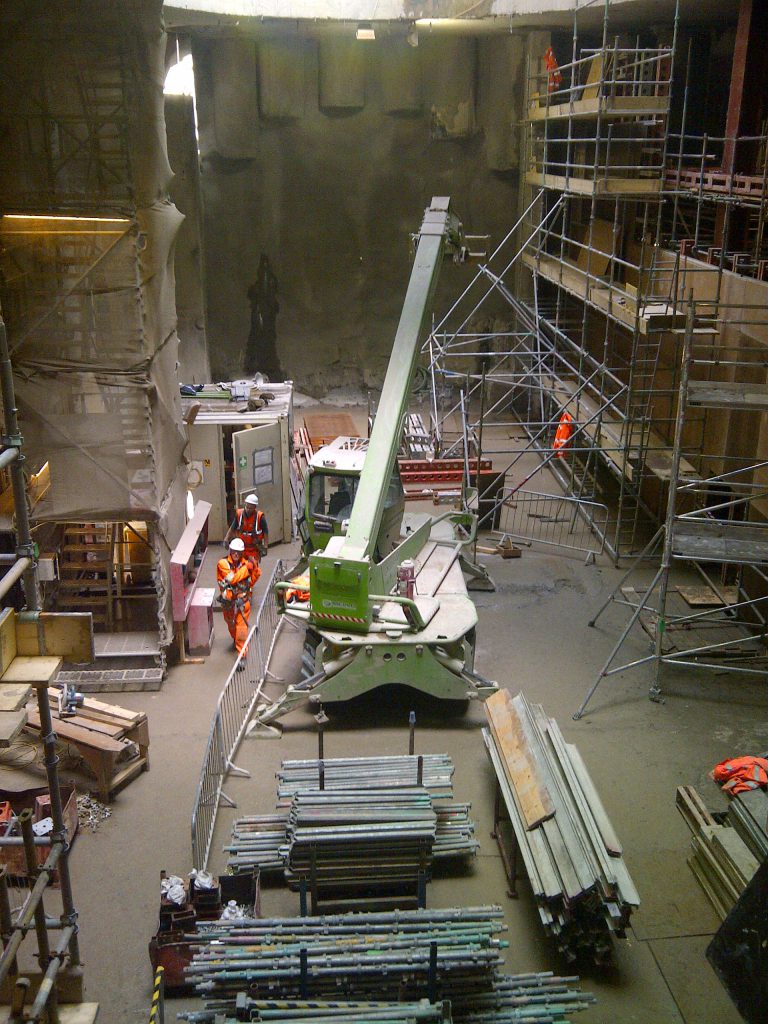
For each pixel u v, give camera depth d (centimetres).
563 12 1862
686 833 994
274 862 898
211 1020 719
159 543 1233
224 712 1193
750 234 1709
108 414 1180
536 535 1766
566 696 1247
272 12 1858
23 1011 582
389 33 2019
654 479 1806
